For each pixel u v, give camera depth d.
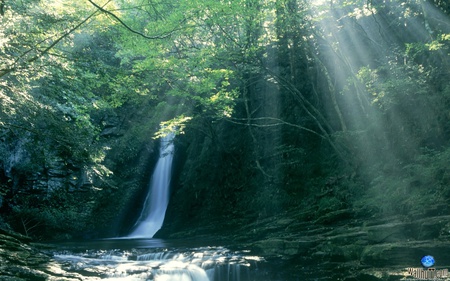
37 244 13.44
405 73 14.98
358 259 9.73
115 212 26.86
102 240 21.61
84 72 12.56
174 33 15.43
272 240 11.89
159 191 28.09
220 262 10.74
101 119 28.20
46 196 25.77
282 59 23.12
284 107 22.89
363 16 19.70
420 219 9.88
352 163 16.50
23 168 24.33
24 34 10.76
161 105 23.50
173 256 12.00
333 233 11.65
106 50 25.28
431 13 16.05
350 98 19.34
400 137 14.71
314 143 20.56
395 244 9.10
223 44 16.91
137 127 27.80
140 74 14.45
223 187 23.55
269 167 21.84
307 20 16.75
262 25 16.95
